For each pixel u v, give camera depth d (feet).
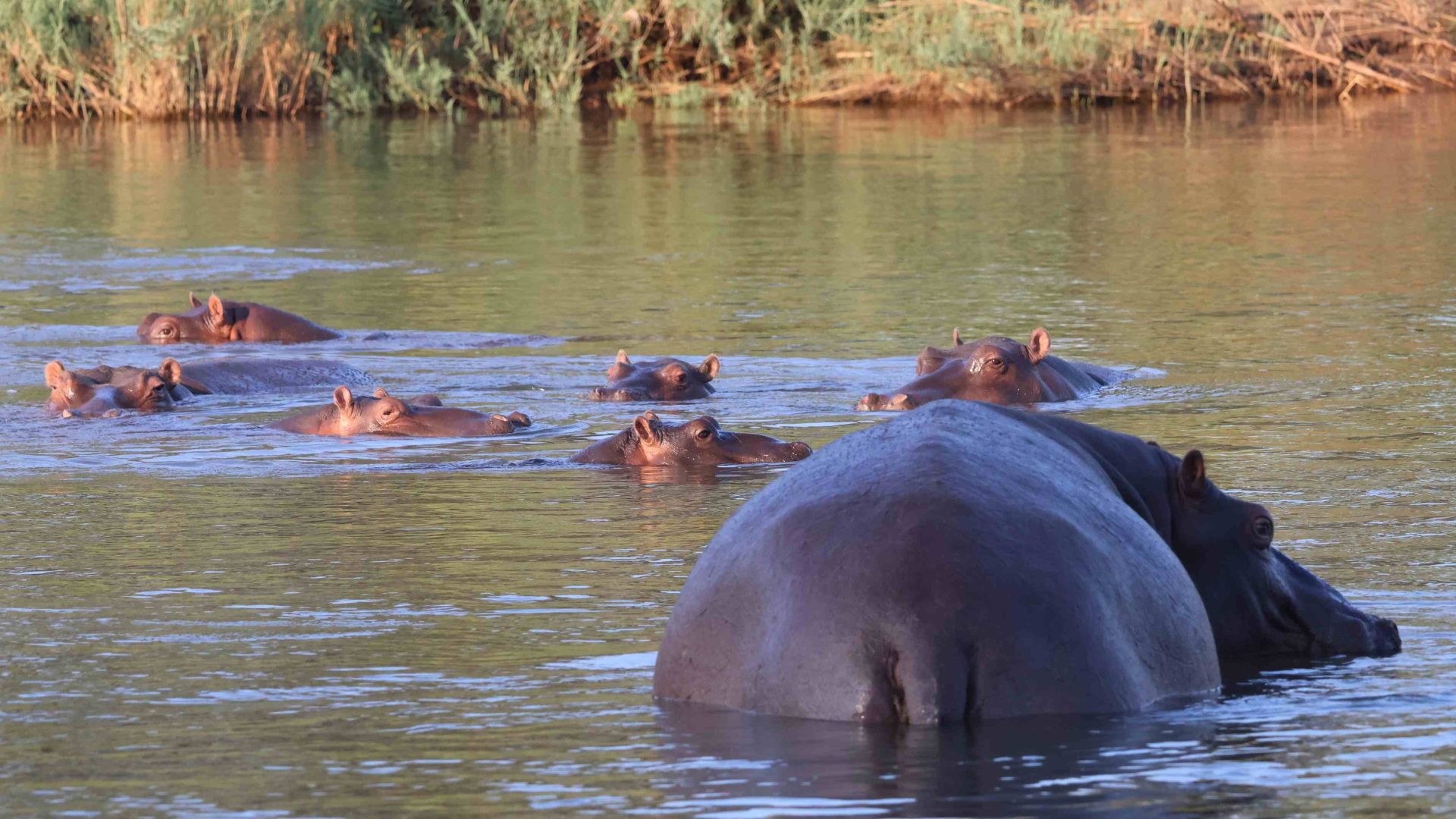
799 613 66.59
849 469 72.28
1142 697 67.67
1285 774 62.13
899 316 220.02
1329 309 216.95
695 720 68.13
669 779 61.87
